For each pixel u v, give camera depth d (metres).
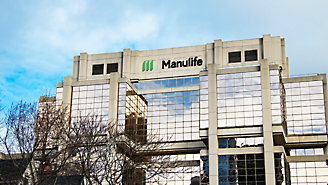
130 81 99.44
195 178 89.50
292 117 93.38
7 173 58.34
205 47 97.88
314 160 88.81
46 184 61.69
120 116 92.31
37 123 59.53
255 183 80.75
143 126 95.31
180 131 93.50
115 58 101.38
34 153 61.44
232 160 83.25
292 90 95.00
